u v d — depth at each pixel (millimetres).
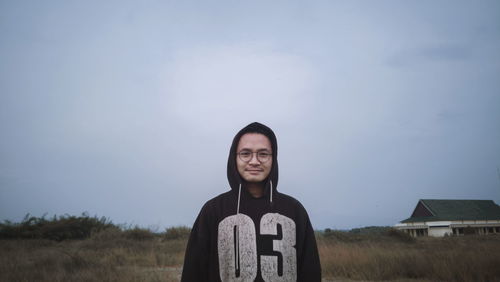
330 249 12742
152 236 21047
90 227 23016
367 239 23062
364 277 8656
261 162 1938
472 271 7898
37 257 11273
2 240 19547
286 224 1892
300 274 1878
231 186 2010
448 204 55594
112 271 8352
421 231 50062
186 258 1891
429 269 8727
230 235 1847
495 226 50531
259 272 1757
